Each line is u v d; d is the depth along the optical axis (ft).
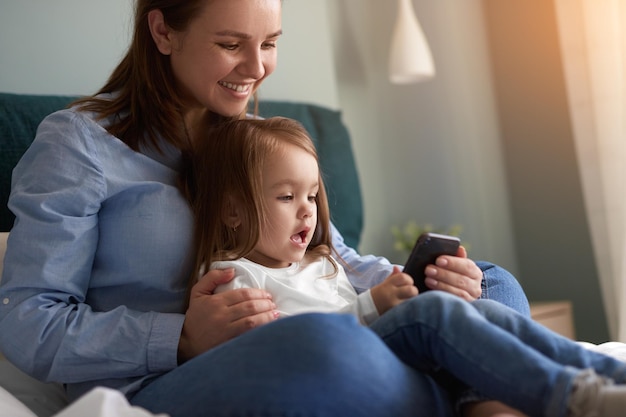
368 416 3.40
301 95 9.16
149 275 4.64
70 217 4.51
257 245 4.78
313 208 4.91
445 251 4.54
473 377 3.52
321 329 3.51
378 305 4.27
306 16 9.32
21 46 7.20
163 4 4.94
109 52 7.71
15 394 4.70
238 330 4.20
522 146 12.07
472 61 12.04
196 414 3.50
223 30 4.86
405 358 3.83
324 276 4.99
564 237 11.72
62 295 4.50
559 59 11.59
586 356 3.67
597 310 11.43
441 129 11.82
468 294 4.48
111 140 4.77
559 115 11.65
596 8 10.58
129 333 4.32
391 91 11.53
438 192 11.76
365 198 11.15
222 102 5.07
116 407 3.33
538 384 3.34
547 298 11.94
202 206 4.80
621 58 10.44
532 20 11.82
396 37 10.37
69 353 4.26
